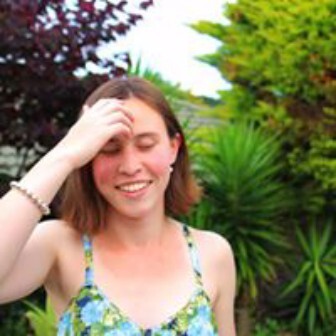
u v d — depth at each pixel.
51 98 6.07
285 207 7.08
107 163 2.06
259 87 7.63
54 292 2.15
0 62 5.88
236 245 6.72
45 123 5.97
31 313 4.57
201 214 6.59
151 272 2.11
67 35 5.84
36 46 5.79
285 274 7.23
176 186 2.33
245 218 6.73
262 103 7.44
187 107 7.98
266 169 6.84
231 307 2.30
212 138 7.06
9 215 1.89
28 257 2.03
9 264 1.88
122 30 6.04
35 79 5.92
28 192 1.92
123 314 2.03
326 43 7.05
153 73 7.42
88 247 2.11
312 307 6.96
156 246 2.17
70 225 2.13
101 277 2.08
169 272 2.13
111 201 2.09
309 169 7.13
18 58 5.89
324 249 7.10
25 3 5.79
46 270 2.08
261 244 6.86
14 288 2.01
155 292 2.08
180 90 7.84
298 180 7.30
